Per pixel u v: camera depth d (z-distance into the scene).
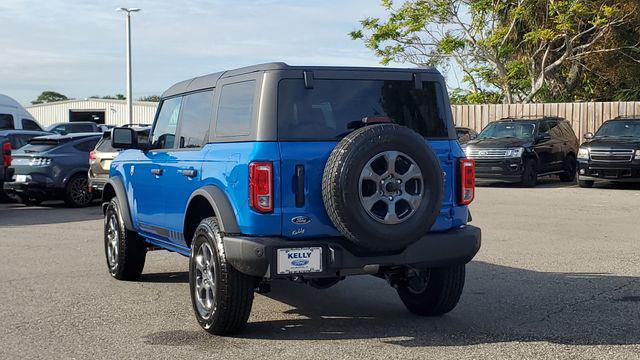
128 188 8.20
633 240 10.91
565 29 26.92
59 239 11.95
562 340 5.83
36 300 7.45
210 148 6.31
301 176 5.62
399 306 7.14
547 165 21.16
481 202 16.59
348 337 6.01
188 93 7.14
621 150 18.91
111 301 7.40
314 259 5.60
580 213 14.34
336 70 5.93
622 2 27.09
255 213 5.56
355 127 5.90
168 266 9.39
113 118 57.78
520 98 31.97
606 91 31.31
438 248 5.93
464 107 26.80
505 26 29.28
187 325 6.44
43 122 59.91
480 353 5.51
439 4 28.91
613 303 7.02
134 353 5.59
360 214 5.43
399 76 6.17
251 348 5.71
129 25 38.84
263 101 5.69
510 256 9.62
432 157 5.66
